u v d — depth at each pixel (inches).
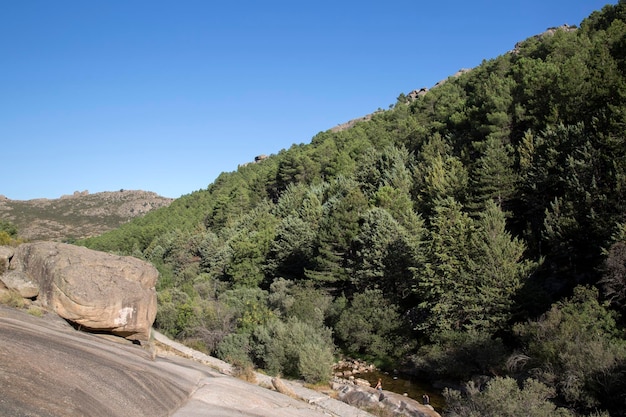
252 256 2060.8
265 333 1056.8
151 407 366.0
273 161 5428.2
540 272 1203.9
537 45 2977.4
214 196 4761.3
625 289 769.6
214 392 469.7
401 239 1387.8
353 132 3976.4
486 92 2105.1
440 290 1056.8
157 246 3248.0
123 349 560.7
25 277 622.8
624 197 1023.6
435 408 778.8
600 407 585.6
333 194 2433.6
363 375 1054.4
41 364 339.9
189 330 1224.8
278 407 497.0
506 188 1462.8
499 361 884.0
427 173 1940.2
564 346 677.9
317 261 1622.8
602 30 2253.9
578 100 1509.6
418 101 4060.0
